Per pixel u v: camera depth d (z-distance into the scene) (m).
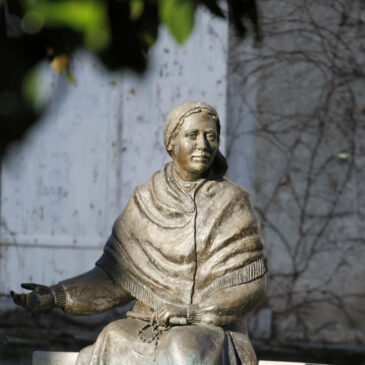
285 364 8.52
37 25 4.39
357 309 15.42
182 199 8.31
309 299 15.51
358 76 15.90
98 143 14.82
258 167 15.82
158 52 14.35
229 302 7.90
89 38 4.71
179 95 14.30
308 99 15.91
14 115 4.17
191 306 7.91
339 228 15.66
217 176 8.59
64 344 14.02
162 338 7.73
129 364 7.71
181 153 8.31
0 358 13.52
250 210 8.39
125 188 14.60
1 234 15.27
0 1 4.35
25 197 15.20
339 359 14.40
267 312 15.38
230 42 15.91
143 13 5.62
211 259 8.09
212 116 8.41
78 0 4.47
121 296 8.51
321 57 15.95
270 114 15.87
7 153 4.18
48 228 15.05
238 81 15.86
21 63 4.28
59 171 15.02
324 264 15.58
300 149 15.83
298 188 15.77
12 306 14.93
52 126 15.04
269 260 15.67
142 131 14.52
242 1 6.66
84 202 14.88
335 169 15.77
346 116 15.86
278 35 15.98
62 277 14.91
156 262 8.20
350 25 16.02
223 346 7.77
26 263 15.12
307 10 16.03
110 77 5.32
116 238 8.54
